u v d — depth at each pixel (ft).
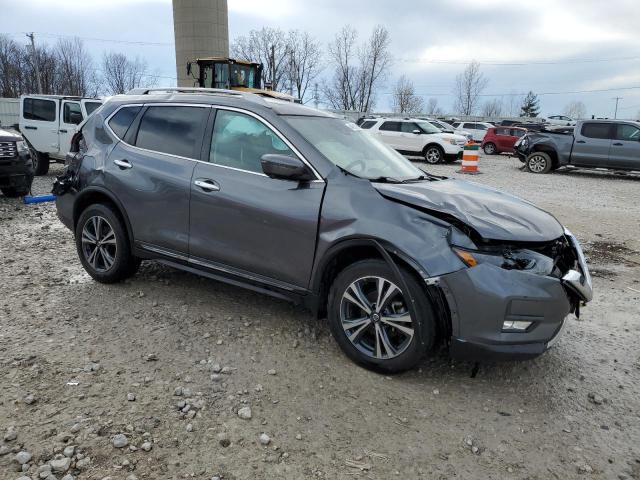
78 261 19.11
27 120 44.34
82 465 8.32
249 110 13.42
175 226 14.19
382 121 74.28
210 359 11.93
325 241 11.66
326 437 9.41
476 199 12.14
